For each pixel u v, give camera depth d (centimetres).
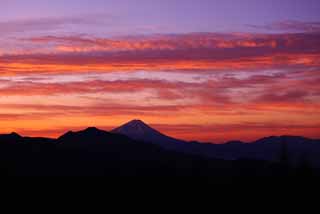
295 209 5234
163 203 5756
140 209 5516
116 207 5619
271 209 5278
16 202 5725
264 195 5622
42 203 5747
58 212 5350
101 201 5872
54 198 6000
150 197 6050
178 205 5634
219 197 5819
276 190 5650
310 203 5350
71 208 5559
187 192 6222
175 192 6256
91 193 6303
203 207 5512
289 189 5603
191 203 5709
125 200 5934
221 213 5222
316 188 5547
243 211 5256
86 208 5562
